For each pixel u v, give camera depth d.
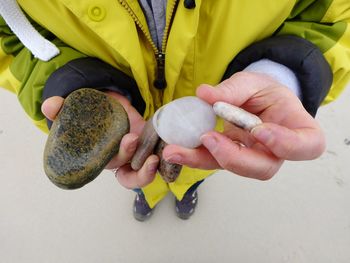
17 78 0.33
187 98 0.22
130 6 0.27
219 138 0.19
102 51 0.30
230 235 0.55
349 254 0.54
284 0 0.27
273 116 0.22
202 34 0.30
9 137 0.62
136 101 0.32
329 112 0.63
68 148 0.23
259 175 0.20
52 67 0.30
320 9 0.30
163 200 0.58
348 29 0.30
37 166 0.60
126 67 0.31
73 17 0.28
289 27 0.30
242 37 0.29
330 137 0.61
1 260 0.53
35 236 0.55
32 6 0.29
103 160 0.24
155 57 0.31
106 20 0.26
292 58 0.27
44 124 0.33
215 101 0.21
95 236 0.55
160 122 0.22
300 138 0.19
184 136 0.21
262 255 0.54
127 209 0.57
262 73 0.26
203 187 0.58
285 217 0.56
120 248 0.55
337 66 0.30
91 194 0.58
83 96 0.25
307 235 0.55
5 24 0.31
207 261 0.54
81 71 0.27
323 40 0.29
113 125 0.24
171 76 0.30
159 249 0.54
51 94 0.27
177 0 0.27
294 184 0.58
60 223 0.56
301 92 0.28
